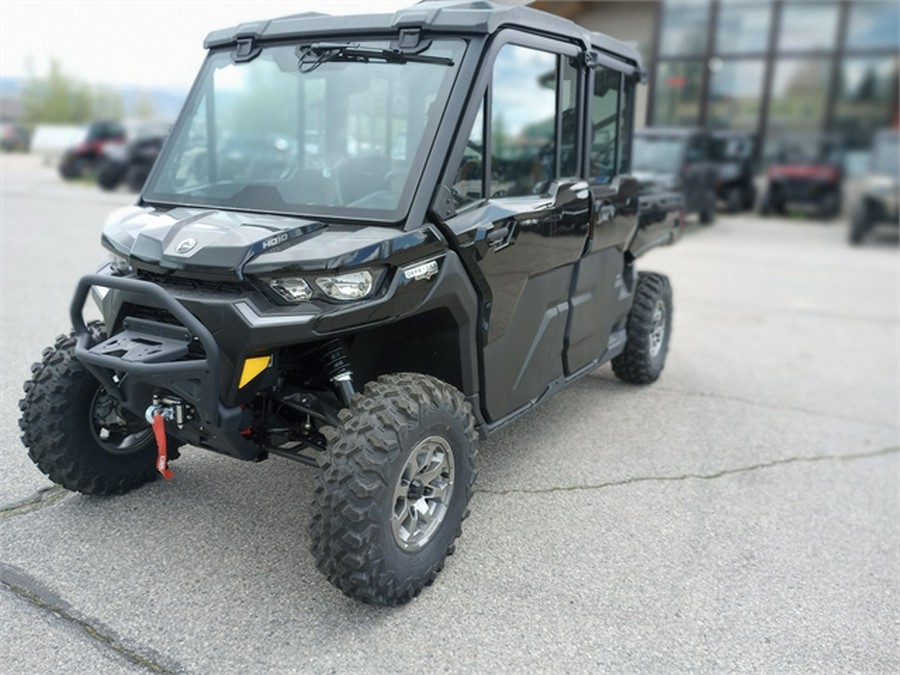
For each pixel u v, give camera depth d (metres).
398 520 2.68
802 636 2.79
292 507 3.41
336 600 2.80
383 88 2.97
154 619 2.64
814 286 9.65
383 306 2.59
